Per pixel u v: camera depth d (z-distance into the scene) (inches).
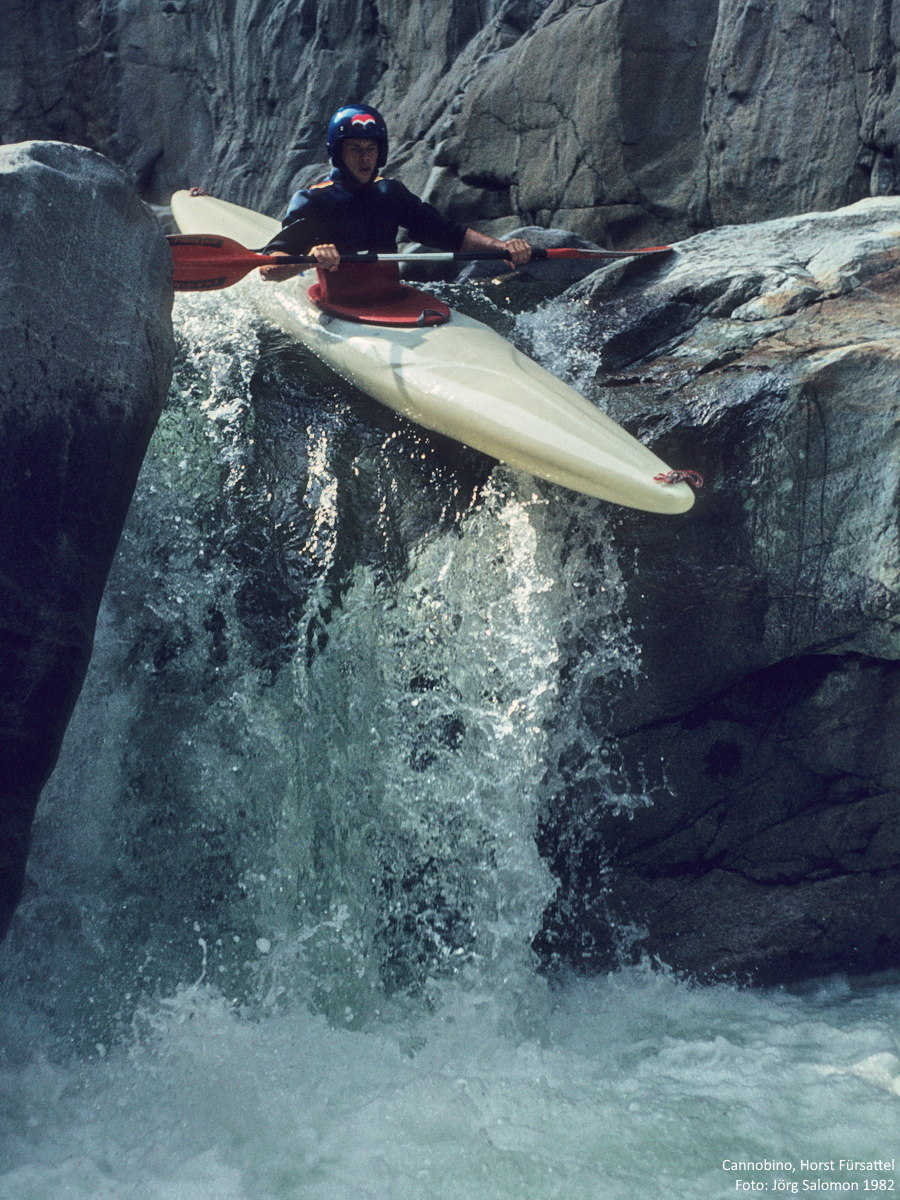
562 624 129.5
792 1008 124.4
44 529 100.9
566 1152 96.0
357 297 157.9
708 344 147.6
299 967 125.4
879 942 129.1
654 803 130.2
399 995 125.4
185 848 132.3
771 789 129.1
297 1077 109.5
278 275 146.6
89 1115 103.1
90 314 106.0
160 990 123.8
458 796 130.4
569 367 152.4
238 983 125.3
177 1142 98.9
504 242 159.3
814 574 123.1
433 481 137.2
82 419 104.3
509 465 134.3
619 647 128.3
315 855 132.1
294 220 150.9
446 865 129.8
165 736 133.5
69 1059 112.5
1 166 99.3
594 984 130.0
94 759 130.1
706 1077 108.5
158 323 115.3
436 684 132.6
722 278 156.3
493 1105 104.0
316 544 136.8
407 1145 97.5
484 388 136.2
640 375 147.4
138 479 136.1
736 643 126.0
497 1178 92.4
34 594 99.7
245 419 142.9
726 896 130.6
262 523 138.2
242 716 135.0
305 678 135.1
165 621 135.5
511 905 128.0
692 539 127.5
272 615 136.4
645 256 171.6
